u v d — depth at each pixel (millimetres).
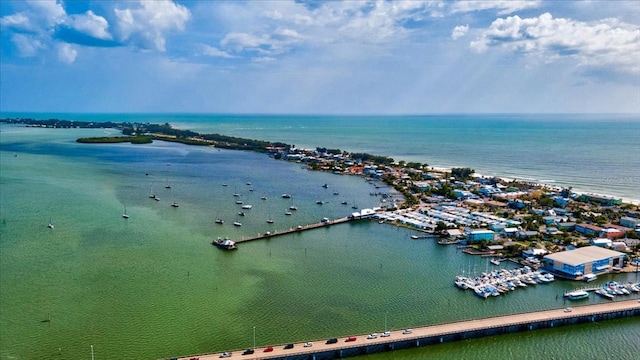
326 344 100938
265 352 97438
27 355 97438
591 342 107500
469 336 107875
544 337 109562
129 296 125875
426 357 101438
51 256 154750
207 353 98562
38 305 119438
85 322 111312
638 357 101375
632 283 137125
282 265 153000
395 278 142125
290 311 118812
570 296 127875
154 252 161875
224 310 118875
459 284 135125
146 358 96688
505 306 123188
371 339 103062
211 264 152000
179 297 126000
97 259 153250
